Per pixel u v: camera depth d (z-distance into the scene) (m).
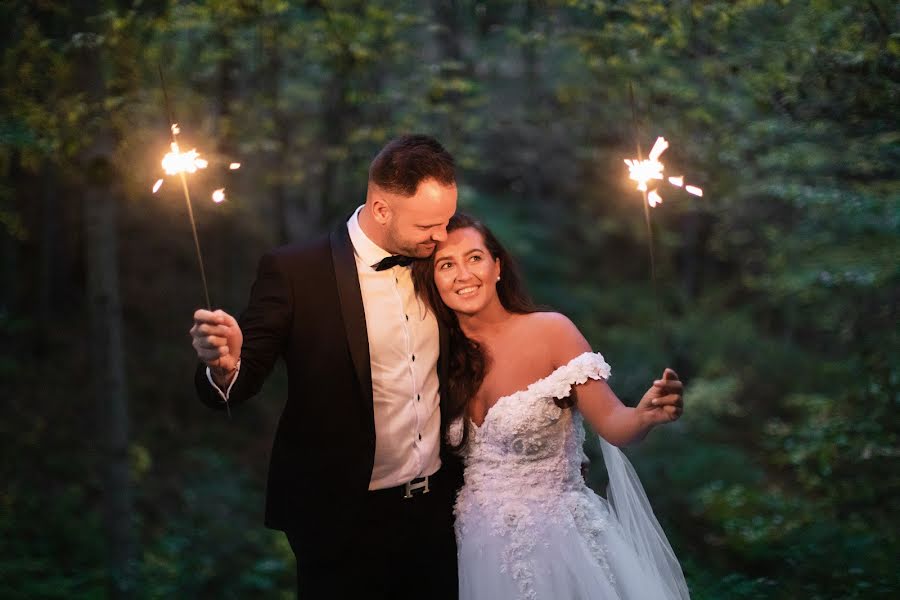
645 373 12.83
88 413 9.34
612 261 17.08
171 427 10.04
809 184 6.84
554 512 3.24
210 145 6.11
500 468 3.28
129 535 6.12
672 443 11.02
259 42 6.11
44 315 9.88
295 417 3.23
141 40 4.79
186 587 6.93
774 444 6.32
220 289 11.83
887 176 6.50
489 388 3.33
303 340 3.16
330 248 3.24
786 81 4.59
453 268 3.24
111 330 6.00
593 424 3.15
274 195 10.63
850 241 7.18
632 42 5.20
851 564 5.22
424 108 6.45
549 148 8.95
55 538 7.48
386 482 3.27
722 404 11.77
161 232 11.98
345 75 5.79
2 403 8.95
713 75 5.11
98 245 5.94
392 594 3.37
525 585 3.15
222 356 2.69
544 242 16.81
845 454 5.63
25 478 8.22
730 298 14.48
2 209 4.82
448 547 3.37
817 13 4.66
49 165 8.49
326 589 3.26
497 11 6.39
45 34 4.86
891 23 4.27
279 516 3.32
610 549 3.26
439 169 3.04
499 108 7.70
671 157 6.36
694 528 7.88
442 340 3.32
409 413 3.25
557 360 3.30
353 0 5.63
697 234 14.37
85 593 6.22
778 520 6.30
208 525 8.60
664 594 3.23
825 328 7.55
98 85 5.09
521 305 3.42
